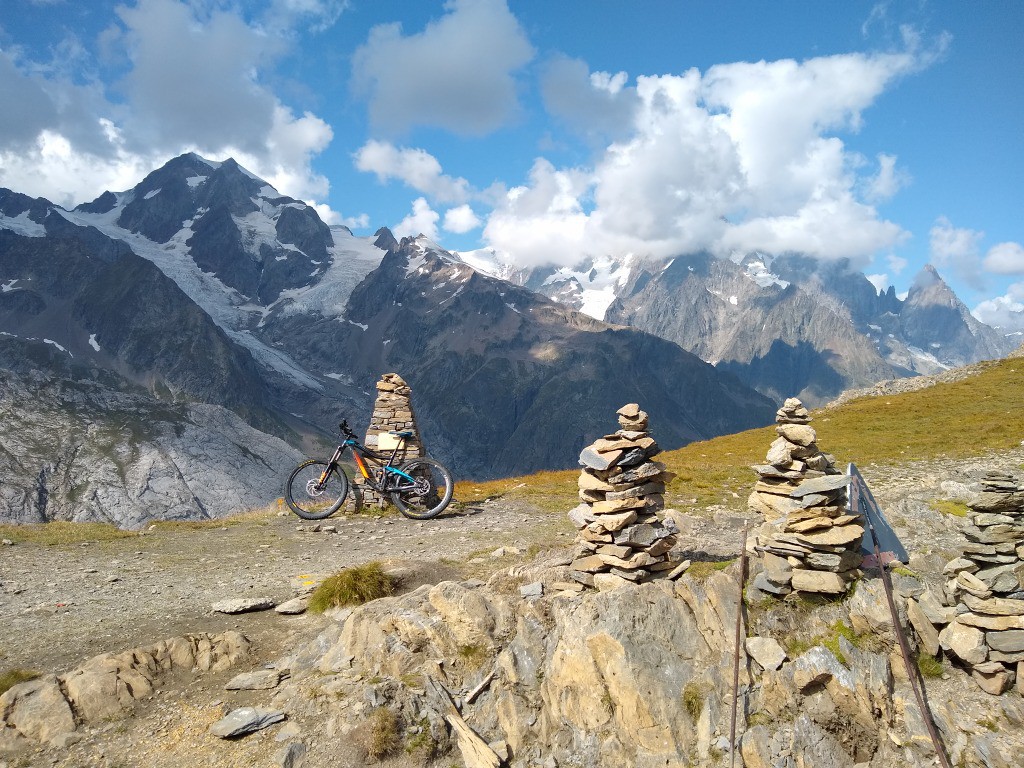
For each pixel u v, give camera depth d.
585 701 10.13
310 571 16.27
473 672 10.83
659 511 11.77
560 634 10.76
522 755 9.91
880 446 37.00
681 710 9.75
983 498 9.95
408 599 12.17
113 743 9.29
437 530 20.88
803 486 10.62
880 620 9.96
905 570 10.82
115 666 10.52
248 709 9.95
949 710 9.36
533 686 10.54
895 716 9.42
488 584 12.19
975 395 52.31
